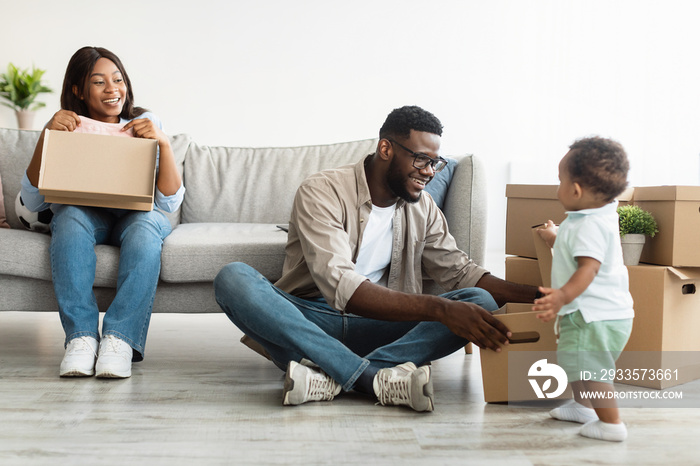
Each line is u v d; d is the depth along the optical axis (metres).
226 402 1.77
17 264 2.23
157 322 3.18
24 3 6.79
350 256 1.83
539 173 7.31
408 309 1.71
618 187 1.58
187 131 7.02
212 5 6.97
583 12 7.09
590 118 7.13
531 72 7.25
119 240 2.24
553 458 1.40
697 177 6.69
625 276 1.64
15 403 1.72
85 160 2.10
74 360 1.96
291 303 1.85
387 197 1.93
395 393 1.72
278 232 2.52
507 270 2.25
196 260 2.29
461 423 1.62
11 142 2.71
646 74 6.88
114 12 6.87
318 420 1.62
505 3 7.21
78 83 2.34
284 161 2.94
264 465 1.34
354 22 7.13
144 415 1.64
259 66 7.06
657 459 1.41
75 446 1.43
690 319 2.03
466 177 2.44
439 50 7.21
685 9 6.67
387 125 1.86
